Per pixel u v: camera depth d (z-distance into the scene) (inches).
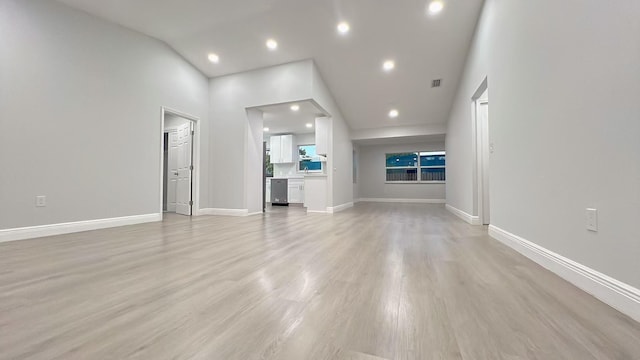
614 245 47.9
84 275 66.0
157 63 163.8
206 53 175.9
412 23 141.5
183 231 129.2
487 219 149.9
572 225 59.6
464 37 147.3
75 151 123.8
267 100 187.8
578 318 44.3
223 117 201.8
